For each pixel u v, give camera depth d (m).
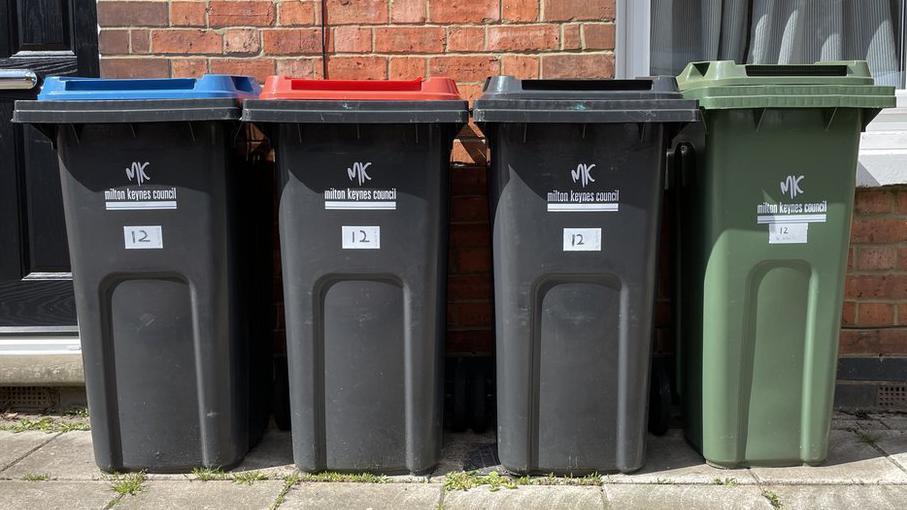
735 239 3.11
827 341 3.20
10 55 4.07
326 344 3.14
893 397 4.04
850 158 3.10
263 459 3.43
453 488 3.15
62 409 4.09
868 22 4.27
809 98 2.99
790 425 3.26
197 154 3.05
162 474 3.27
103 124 3.03
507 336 3.14
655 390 3.63
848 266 3.99
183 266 3.10
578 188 3.03
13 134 4.09
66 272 4.15
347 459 3.21
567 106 2.94
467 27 3.96
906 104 4.07
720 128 3.07
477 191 4.02
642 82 3.08
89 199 3.07
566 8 3.93
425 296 3.11
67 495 3.12
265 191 3.65
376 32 3.96
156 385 3.19
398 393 3.17
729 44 4.25
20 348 4.03
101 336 3.16
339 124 3.01
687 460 3.39
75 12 4.05
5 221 4.12
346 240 3.07
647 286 3.11
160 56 3.96
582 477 3.22
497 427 3.36
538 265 3.07
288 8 3.95
